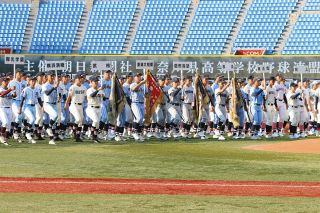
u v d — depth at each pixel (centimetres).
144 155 2747
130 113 3853
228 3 7144
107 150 3000
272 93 4062
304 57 5791
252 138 4000
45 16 7281
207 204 1462
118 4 7312
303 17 6894
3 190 1678
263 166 2322
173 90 3981
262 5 7062
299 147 3098
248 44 6819
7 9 7325
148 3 7281
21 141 3559
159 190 1689
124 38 7062
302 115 4109
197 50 6881
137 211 1367
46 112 3525
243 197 1572
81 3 7362
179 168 2248
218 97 3984
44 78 3788
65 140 3744
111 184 1802
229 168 2255
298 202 1496
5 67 5984
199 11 7144
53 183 1817
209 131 4503
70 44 7075
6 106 3356
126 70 5972
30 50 7056
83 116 3719
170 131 4041
